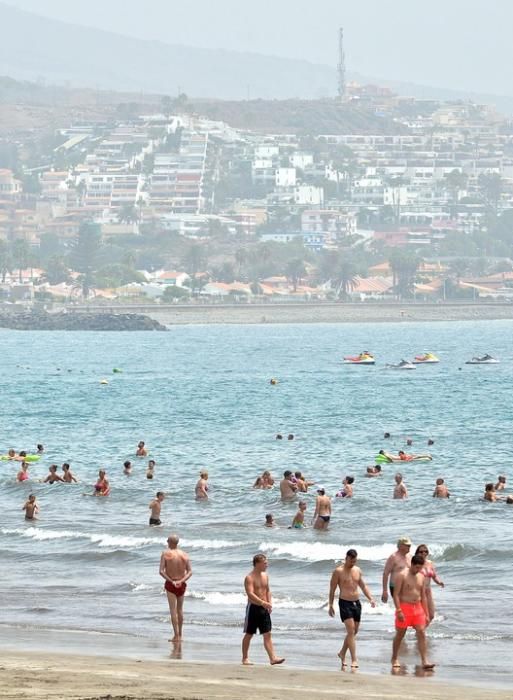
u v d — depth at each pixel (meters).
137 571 104.94
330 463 179.62
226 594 94.06
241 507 140.00
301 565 105.62
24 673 63.00
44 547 116.25
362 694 60.84
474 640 78.88
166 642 78.50
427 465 176.50
